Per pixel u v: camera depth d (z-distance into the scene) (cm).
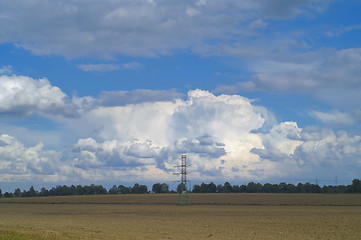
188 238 4019
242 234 4425
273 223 5850
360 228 5131
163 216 7569
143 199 18162
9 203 15762
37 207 12375
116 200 17400
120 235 4166
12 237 3506
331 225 5522
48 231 4428
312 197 18188
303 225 5525
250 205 12606
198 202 14562
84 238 3784
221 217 7162
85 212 9281
